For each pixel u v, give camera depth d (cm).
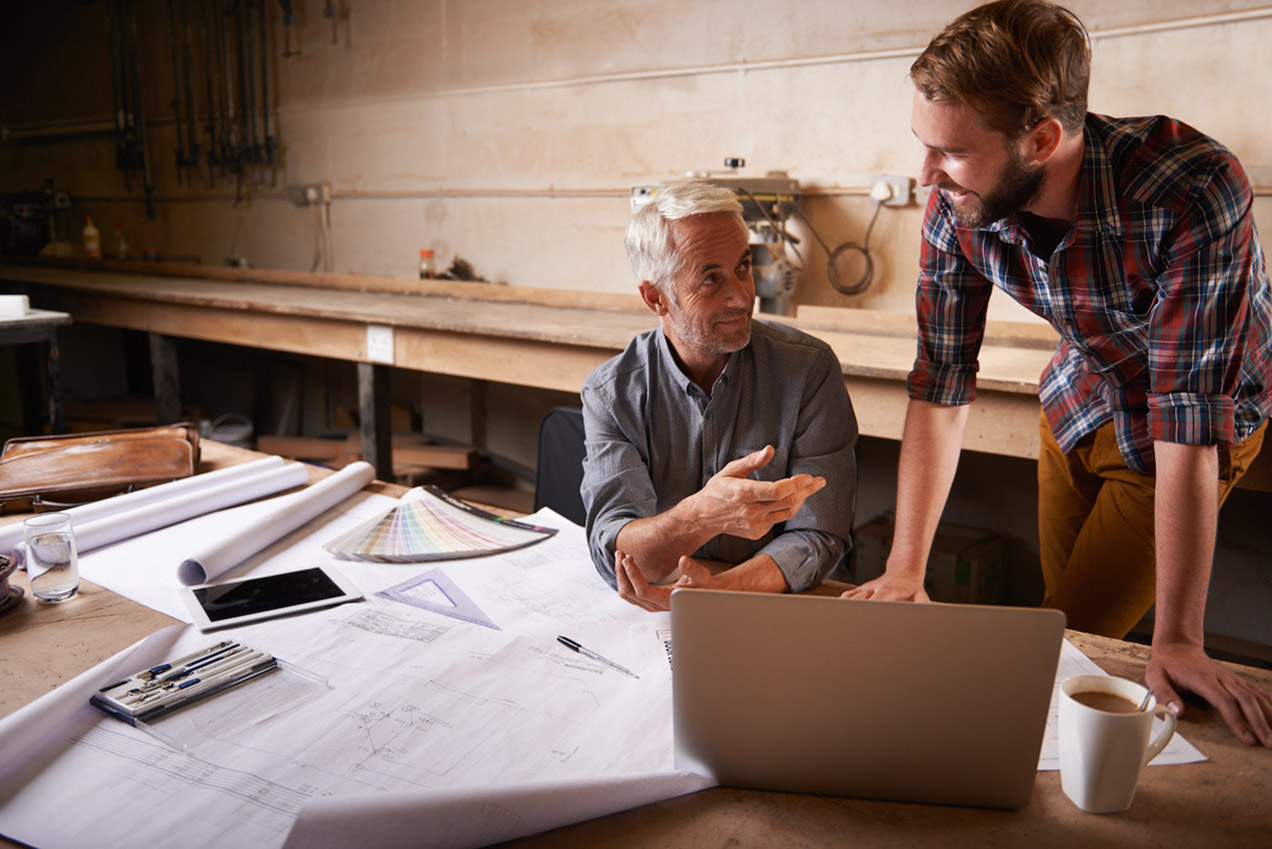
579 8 361
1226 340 110
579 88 368
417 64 419
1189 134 114
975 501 309
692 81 338
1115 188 116
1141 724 77
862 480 331
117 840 76
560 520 154
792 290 309
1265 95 236
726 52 328
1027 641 75
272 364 510
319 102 464
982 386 211
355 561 136
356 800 74
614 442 139
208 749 88
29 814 79
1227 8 236
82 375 528
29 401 467
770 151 325
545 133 383
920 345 145
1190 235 112
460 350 305
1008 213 112
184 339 557
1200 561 107
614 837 78
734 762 84
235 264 498
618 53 354
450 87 409
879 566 298
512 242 405
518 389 418
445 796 76
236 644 107
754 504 115
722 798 84
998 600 303
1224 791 84
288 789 82
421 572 132
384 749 88
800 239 324
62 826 77
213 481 162
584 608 121
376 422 338
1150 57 250
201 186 535
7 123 646
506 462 425
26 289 459
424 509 154
